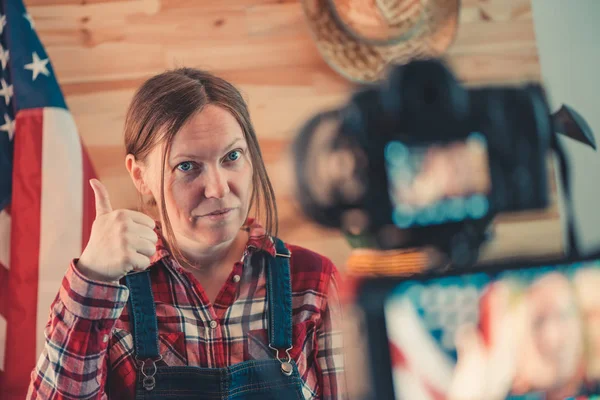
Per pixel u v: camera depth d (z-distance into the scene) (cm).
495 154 139
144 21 181
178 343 104
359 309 91
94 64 178
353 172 137
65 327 90
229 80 181
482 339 88
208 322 106
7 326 159
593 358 88
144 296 105
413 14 185
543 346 88
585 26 197
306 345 111
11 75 167
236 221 104
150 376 102
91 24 179
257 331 108
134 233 89
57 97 167
